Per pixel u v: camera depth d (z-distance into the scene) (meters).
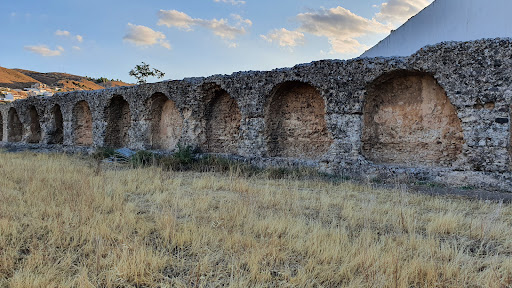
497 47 8.65
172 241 4.61
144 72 30.66
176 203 6.22
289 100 12.91
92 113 18.06
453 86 9.14
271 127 12.82
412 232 5.21
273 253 4.18
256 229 5.09
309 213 6.27
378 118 11.23
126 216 5.48
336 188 8.69
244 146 12.70
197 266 3.80
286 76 11.77
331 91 10.88
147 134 16.02
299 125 12.79
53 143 20.61
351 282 3.54
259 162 12.12
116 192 7.16
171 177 9.77
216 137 14.62
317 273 3.85
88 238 4.60
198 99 14.16
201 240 4.70
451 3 13.49
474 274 3.76
